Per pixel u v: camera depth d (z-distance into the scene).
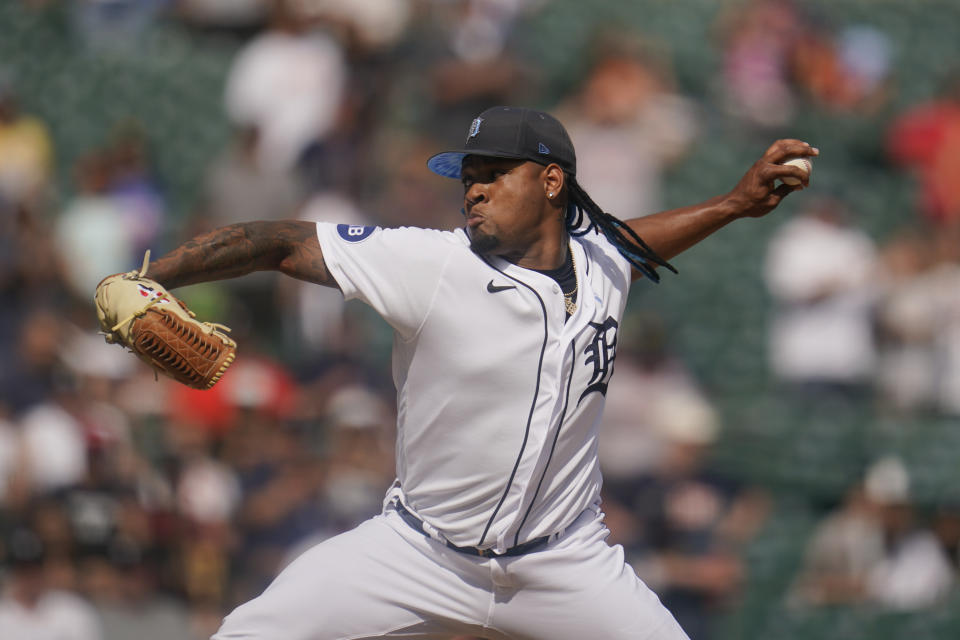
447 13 38.53
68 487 25.80
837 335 31.80
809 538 28.12
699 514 25.12
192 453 26.27
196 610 25.58
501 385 11.09
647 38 41.81
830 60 43.84
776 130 42.19
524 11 42.81
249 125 31.73
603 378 11.51
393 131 36.66
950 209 39.78
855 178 42.12
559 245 11.41
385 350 33.03
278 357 30.27
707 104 43.09
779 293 34.06
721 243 38.50
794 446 30.70
